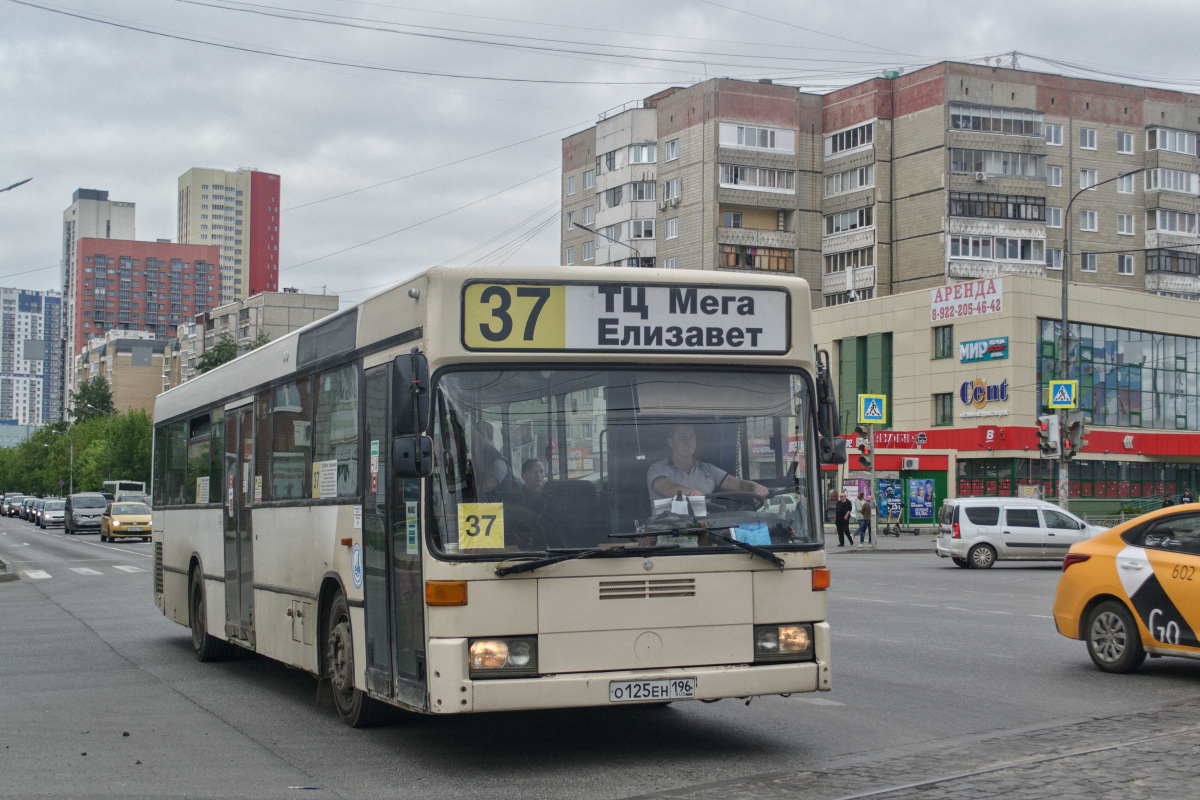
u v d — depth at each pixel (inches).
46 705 402.9
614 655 276.2
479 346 283.4
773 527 292.0
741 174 2768.2
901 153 2691.9
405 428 269.1
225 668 497.0
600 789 268.4
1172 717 354.0
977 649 516.7
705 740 325.1
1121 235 2800.2
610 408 288.0
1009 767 283.1
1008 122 2628.0
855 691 406.9
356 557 328.8
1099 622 451.8
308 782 282.7
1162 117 2832.2
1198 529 431.5
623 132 2938.0
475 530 274.5
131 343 6535.4
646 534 281.4
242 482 453.1
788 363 303.0
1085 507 2057.1
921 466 1941.4
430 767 295.9
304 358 386.3
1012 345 1990.7
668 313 294.8
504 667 270.8
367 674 319.0
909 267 2664.9
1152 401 2209.6
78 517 2347.4
